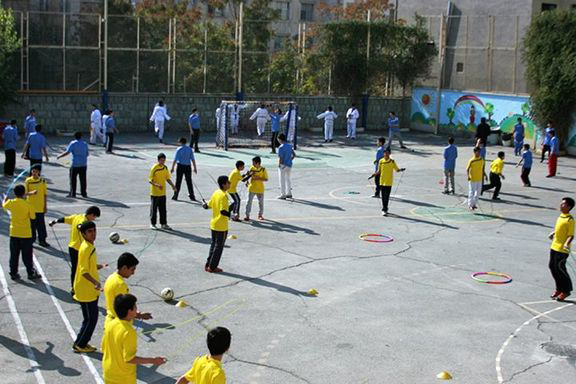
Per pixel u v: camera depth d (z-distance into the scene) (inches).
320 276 585.6
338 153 1342.3
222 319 480.7
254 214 813.2
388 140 1497.3
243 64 1635.1
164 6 2021.4
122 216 768.9
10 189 858.1
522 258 666.8
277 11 2023.9
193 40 1603.1
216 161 1178.6
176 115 1592.0
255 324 473.7
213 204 582.2
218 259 583.5
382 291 553.6
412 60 1745.8
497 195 956.0
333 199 912.3
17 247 544.1
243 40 1643.7
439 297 544.7
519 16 1584.6
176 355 421.1
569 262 668.1
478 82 1659.7
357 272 601.0
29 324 461.4
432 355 433.7
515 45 1581.0
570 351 447.5
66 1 1854.1
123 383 315.9
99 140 1382.9
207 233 711.1
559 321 502.9
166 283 553.0
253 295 532.4
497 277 599.2
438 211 865.5
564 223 544.4
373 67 1713.8
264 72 1660.9
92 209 495.5
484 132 1344.7
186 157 857.5
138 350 426.3
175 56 1574.8
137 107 1552.7
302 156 1286.9
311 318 488.7
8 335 442.9
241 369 403.9
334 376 398.9
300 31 1701.5
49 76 1461.6
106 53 1494.8
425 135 1724.9
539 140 1465.3
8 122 1300.4
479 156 877.8
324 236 720.3
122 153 1238.9
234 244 677.3
